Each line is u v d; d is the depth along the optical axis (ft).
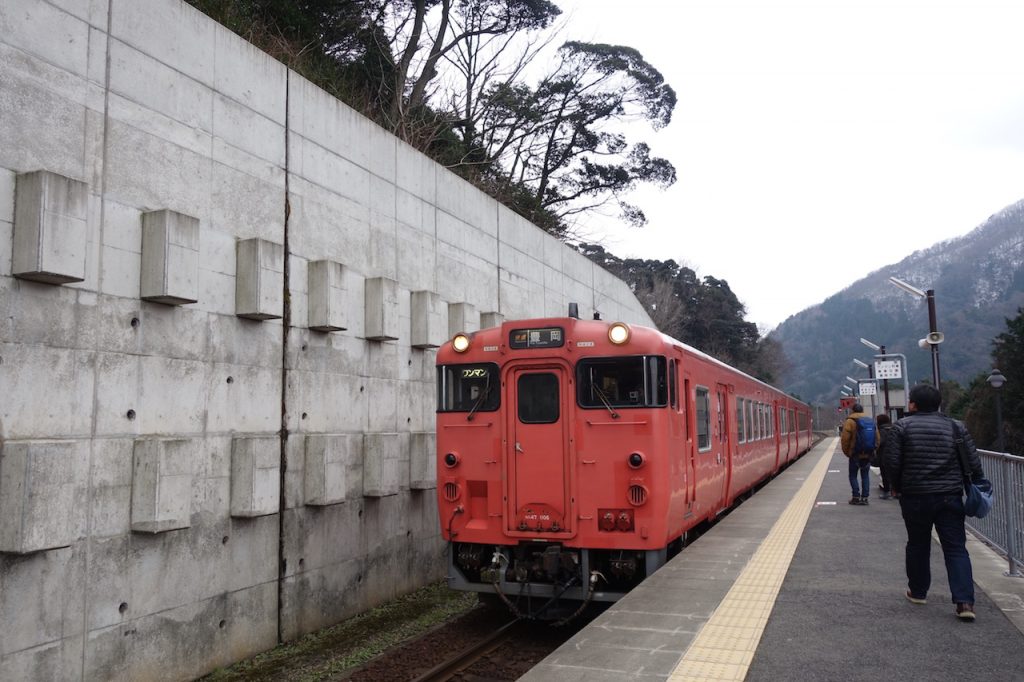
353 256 32.99
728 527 34.17
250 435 26.58
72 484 19.49
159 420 23.00
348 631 29.68
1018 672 15.58
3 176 19.01
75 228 19.75
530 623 30.14
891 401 86.84
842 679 15.30
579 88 96.89
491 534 27.48
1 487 18.53
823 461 91.15
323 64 54.80
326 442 29.12
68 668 19.93
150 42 23.50
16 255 19.06
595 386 26.81
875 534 31.99
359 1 65.16
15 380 18.99
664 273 167.63
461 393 28.58
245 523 26.23
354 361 32.58
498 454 27.66
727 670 15.76
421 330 36.91
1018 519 24.52
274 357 27.94
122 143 22.35
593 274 67.92
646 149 103.35
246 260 26.30
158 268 22.38
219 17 39.32
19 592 18.81
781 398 70.74
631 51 96.22
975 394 151.84
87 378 20.81
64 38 20.83
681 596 21.61
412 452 36.50
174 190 24.06
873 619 19.36
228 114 26.45
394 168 36.65
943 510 19.51
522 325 27.71
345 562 31.32
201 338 24.75
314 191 30.68
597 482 26.37
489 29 84.07
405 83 72.49
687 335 172.76
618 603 20.95
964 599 19.07
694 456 31.71
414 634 29.27
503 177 81.92
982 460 30.63
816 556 27.27
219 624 24.95
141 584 22.15
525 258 52.75
